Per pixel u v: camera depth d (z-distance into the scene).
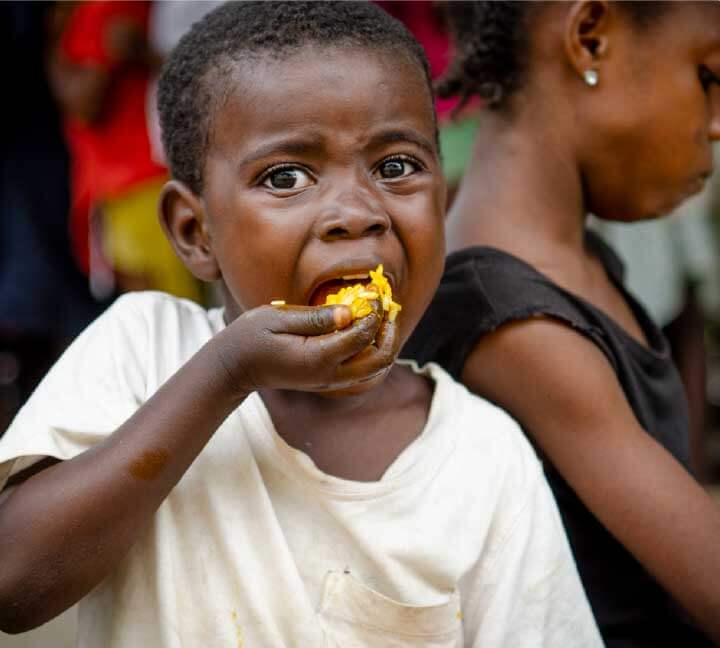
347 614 2.01
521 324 2.51
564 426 2.47
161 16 5.21
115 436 1.87
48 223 5.55
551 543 2.21
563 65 2.68
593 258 3.01
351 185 2.00
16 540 1.82
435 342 2.65
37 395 2.06
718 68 2.63
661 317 4.86
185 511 2.00
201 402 1.84
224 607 1.97
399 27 2.22
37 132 5.57
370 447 2.20
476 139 2.93
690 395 4.86
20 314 5.39
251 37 2.08
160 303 2.30
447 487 2.14
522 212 2.75
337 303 1.85
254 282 2.05
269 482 2.06
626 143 2.67
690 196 2.79
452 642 2.07
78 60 5.19
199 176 2.17
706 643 2.66
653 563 2.37
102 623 2.04
